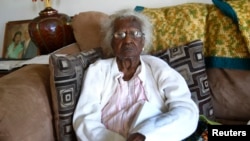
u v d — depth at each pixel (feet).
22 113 3.19
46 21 5.91
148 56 4.24
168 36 4.71
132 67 4.04
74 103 3.77
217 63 4.47
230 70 4.38
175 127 3.34
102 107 3.90
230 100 4.34
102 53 4.63
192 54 4.31
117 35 3.93
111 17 4.20
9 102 3.13
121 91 3.88
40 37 6.02
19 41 7.31
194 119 3.57
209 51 4.58
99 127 3.57
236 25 4.30
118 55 3.94
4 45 7.51
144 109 3.56
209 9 4.71
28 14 7.39
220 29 4.44
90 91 3.83
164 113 3.65
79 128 3.57
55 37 5.98
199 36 4.60
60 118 3.68
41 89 3.71
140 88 3.87
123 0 6.27
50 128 3.67
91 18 5.28
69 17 6.30
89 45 5.22
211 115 4.33
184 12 4.72
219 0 4.60
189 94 3.84
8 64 6.14
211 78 4.50
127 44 3.86
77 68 3.88
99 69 4.00
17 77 3.70
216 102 4.45
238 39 4.30
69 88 3.69
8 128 2.96
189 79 4.26
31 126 3.25
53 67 3.63
